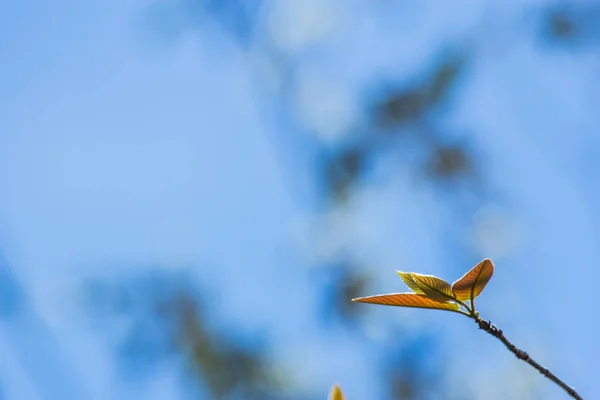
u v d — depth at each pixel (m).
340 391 1.05
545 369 1.08
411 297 1.11
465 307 1.11
